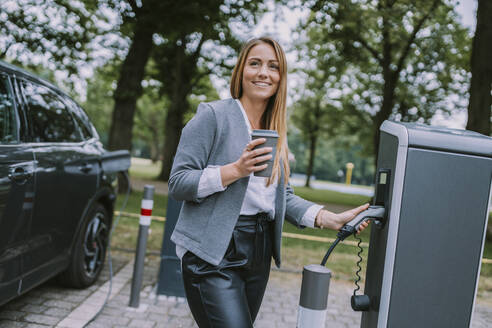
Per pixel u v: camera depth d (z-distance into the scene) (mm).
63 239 3117
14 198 2451
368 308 1748
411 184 1572
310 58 17125
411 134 1570
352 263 5590
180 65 16750
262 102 1729
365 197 23500
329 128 25516
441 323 1610
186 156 1517
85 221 3432
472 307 1618
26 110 2838
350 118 23281
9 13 9180
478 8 8805
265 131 1402
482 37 8711
